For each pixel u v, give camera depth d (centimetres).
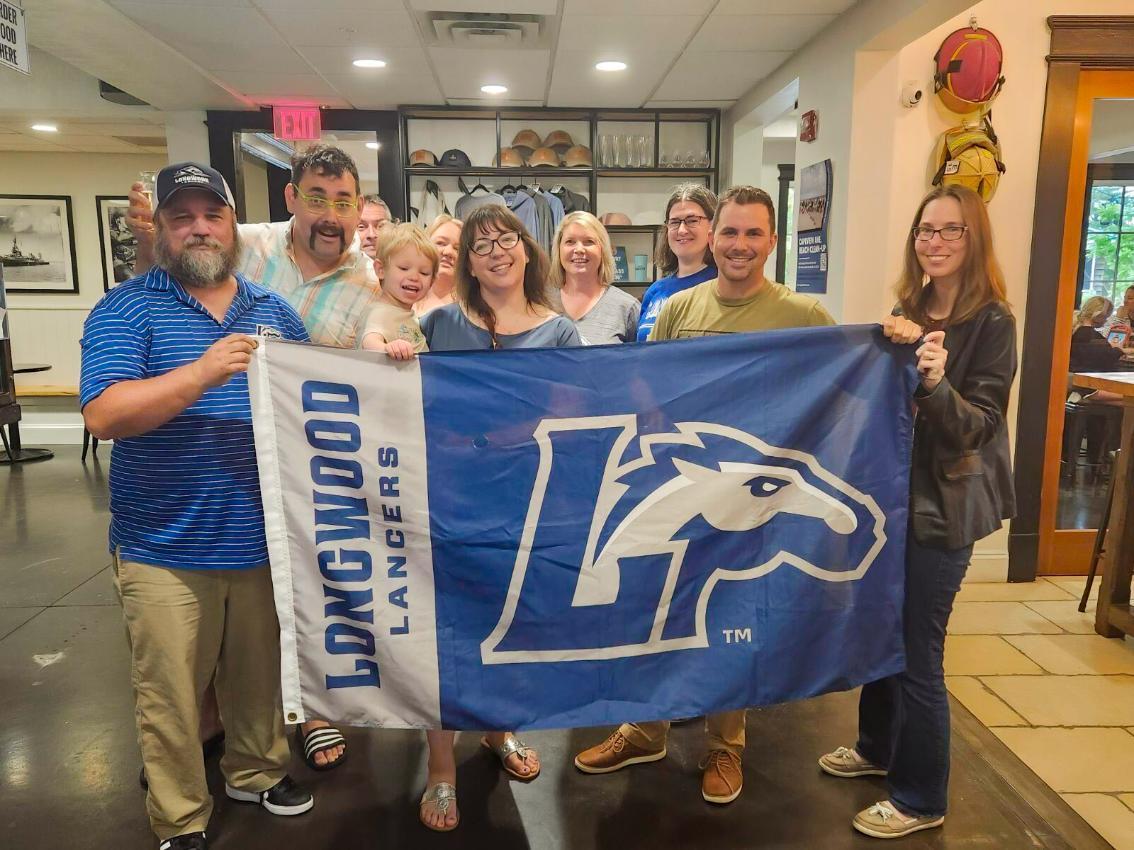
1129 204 347
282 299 190
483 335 200
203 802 182
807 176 386
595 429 170
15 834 194
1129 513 301
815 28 363
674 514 171
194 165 169
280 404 162
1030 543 362
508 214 194
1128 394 293
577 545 169
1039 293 346
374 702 168
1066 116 335
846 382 173
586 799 207
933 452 177
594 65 424
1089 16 329
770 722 249
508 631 169
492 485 168
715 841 190
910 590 181
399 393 167
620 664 171
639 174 546
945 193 177
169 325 167
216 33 367
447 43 386
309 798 203
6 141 679
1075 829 195
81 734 240
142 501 168
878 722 210
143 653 171
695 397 171
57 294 766
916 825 191
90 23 352
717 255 199
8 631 318
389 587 167
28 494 541
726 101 508
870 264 348
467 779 217
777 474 173
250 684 192
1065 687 269
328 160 202
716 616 173
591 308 278
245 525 174
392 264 206
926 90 336
